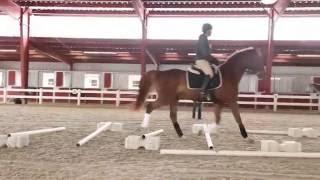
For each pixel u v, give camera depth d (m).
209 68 7.29
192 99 7.60
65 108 18.98
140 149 6.32
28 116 12.82
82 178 4.23
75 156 5.57
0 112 14.48
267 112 20.16
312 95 24.16
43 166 4.84
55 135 7.93
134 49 27.70
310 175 4.64
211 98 7.46
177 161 5.34
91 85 31.58
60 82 31.61
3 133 8.08
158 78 7.71
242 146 6.87
